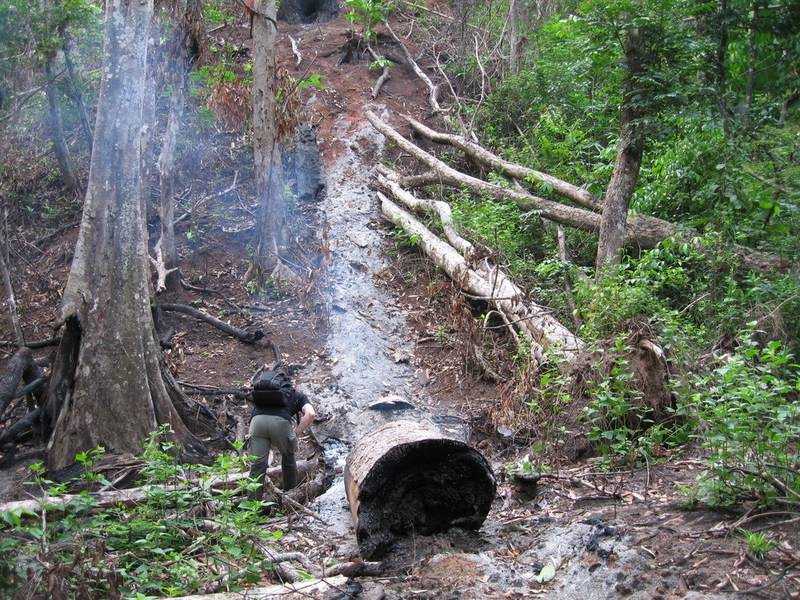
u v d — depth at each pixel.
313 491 6.74
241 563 4.45
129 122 7.42
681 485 4.92
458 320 9.73
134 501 5.32
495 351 9.31
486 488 4.94
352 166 14.59
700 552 3.87
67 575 3.59
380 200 13.50
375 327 10.33
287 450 6.38
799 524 3.97
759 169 8.74
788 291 7.05
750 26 9.11
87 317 7.23
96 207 7.37
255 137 11.27
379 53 18.64
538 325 8.43
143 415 7.22
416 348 9.95
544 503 5.44
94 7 11.45
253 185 13.70
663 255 8.62
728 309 7.25
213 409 8.51
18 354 7.59
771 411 4.55
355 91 17.03
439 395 8.91
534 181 11.92
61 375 7.23
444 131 15.90
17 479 6.54
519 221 11.53
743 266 8.09
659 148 10.06
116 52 7.35
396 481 4.82
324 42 19.05
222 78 11.50
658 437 5.65
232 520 4.57
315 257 11.80
